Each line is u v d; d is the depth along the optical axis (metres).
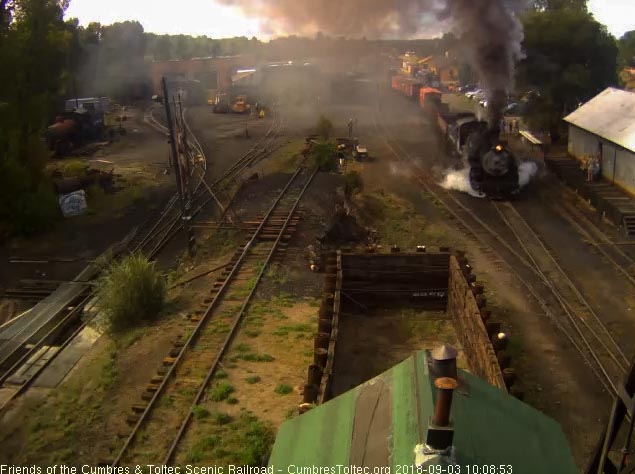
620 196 26.39
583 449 10.94
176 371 13.11
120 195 30.36
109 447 10.89
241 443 10.61
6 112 26.50
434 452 4.98
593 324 15.83
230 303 16.70
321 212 24.73
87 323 17.34
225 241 22.36
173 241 24.12
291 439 6.30
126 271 16.83
